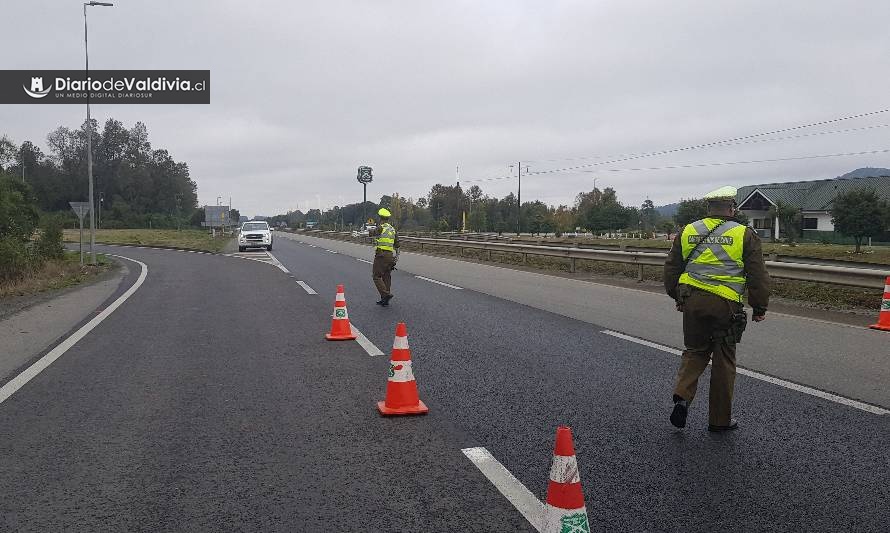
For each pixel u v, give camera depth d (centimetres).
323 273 2073
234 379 667
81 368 721
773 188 6372
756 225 5978
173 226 12675
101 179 13600
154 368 718
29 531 339
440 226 7400
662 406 561
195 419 531
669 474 409
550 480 298
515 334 914
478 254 2975
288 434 492
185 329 986
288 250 3794
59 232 2512
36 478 410
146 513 360
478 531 335
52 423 522
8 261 1875
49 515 358
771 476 405
